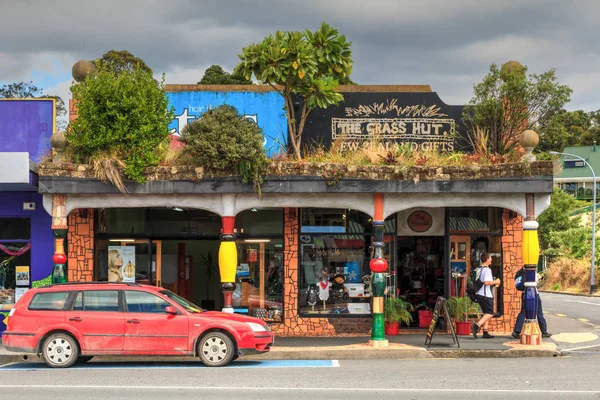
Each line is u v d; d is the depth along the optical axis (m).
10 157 15.65
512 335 16.83
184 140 15.80
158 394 10.37
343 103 18.52
